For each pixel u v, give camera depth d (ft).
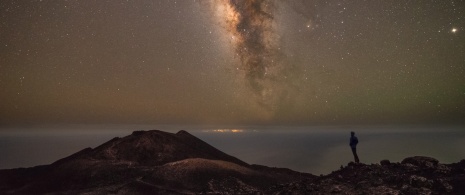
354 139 60.54
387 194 34.88
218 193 55.06
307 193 40.52
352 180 42.32
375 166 46.06
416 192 34.27
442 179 36.76
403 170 43.19
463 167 41.11
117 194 60.29
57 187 71.00
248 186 60.44
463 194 32.78
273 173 79.61
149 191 60.80
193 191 60.49
